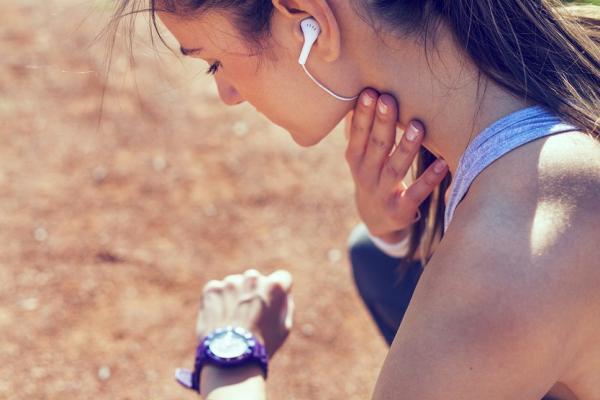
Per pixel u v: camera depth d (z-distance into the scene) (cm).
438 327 116
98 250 373
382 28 133
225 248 377
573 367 122
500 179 121
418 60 134
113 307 348
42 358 328
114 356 329
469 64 130
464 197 127
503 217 117
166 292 356
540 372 115
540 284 112
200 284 359
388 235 202
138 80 472
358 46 137
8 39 499
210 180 413
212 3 134
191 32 141
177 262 369
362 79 142
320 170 422
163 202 399
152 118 449
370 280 231
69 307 348
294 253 377
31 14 521
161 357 329
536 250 113
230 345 166
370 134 159
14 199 398
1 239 377
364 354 332
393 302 229
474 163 126
